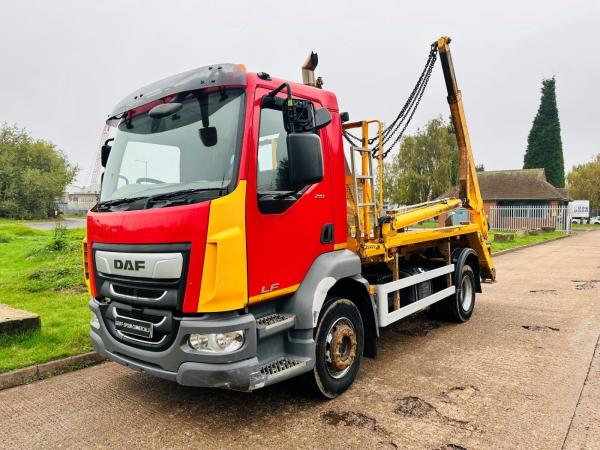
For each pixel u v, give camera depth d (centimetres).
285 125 349
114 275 366
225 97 344
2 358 508
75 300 795
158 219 330
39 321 597
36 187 5588
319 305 376
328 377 405
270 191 355
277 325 350
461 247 744
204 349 315
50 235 2278
